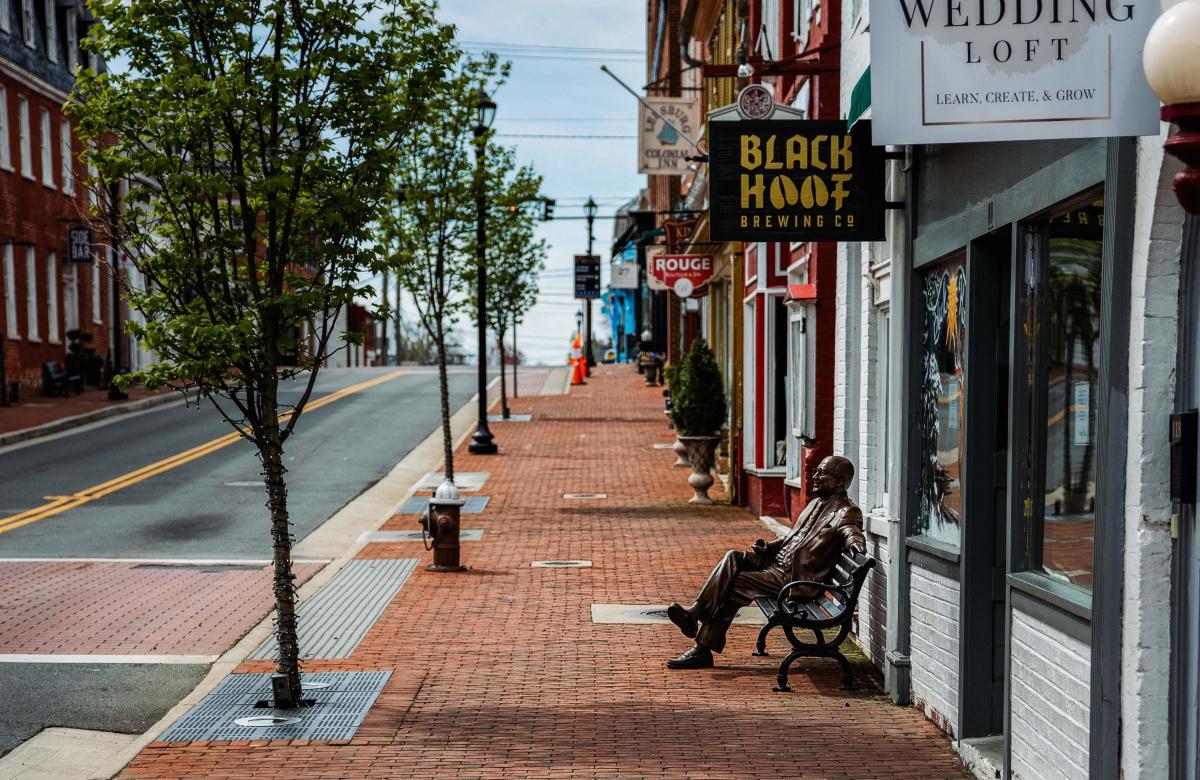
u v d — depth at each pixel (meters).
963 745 7.68
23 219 40.34
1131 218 5.45
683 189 34.84
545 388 47.34
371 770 7.45
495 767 7.50
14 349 39.09
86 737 8.47
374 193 8.98
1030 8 5.61
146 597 13.13
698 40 30.12
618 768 7.48
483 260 22.44
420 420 33.97
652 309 58.97
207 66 8.84
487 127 22.47
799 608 9.75
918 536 9.06
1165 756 5.35
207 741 8.06
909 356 9.09
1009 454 7.00
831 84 14.47
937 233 8.48
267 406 8.95
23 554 15.77
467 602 12.89
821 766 7.55
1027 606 6.70
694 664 10.12
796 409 17.38
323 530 18.03
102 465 24.64
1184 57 4.11
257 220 9.05
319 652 10.69
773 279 18.59
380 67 9.16
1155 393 5.32
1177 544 5.30
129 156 8.66
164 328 8.60
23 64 40.59
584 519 19.11
